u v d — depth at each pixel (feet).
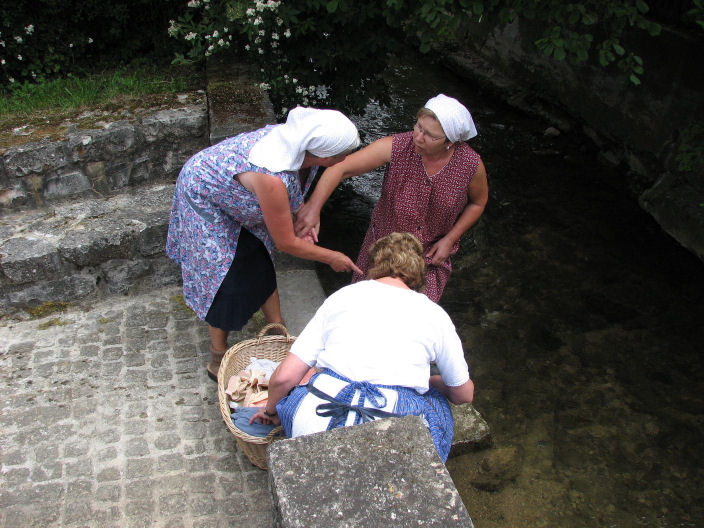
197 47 17.15
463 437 11.14
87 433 9.73
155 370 11.02
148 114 14.60
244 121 13.94
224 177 8.36
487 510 10.34
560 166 22.43
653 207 19.43
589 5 13.24
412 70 30.09
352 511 5.00
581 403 12.84
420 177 9.39
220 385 8.90
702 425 12.43
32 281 11.78
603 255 17.63
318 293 12.89
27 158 12.98
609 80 22.70
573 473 11.21
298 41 16.33
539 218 19.26
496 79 28.40
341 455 5.45
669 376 13.62
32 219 13.10
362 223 17.94
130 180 14.43
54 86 16.63
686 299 16.03
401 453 5.49
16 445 9.46
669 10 20.77
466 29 31.55
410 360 6.73
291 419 6.86
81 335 11.71
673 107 19.95
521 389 13.12
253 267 9.41
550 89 25.93
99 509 8.59
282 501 5.04
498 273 16.71
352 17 15.16
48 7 17.46
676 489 11.07
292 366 7.01
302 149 7.97
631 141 21.89
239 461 9.41
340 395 6.64
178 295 12.87
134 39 18.95
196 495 8.86
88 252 11.94
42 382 10.62
